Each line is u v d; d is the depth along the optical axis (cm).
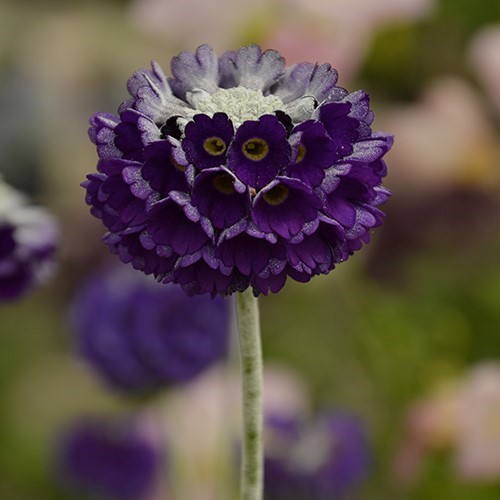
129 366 41
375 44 48
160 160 27
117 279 42
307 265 28
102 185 28
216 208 27
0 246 36
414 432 45
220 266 27
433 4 47
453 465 45
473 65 48
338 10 45
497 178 48
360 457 42
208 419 44
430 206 48
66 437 46
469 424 44
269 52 29
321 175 27
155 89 28
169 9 47
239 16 47
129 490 45
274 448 42
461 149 48
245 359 29
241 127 27
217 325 41
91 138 28
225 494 42
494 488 47
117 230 28
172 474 43
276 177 27
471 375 45
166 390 42
